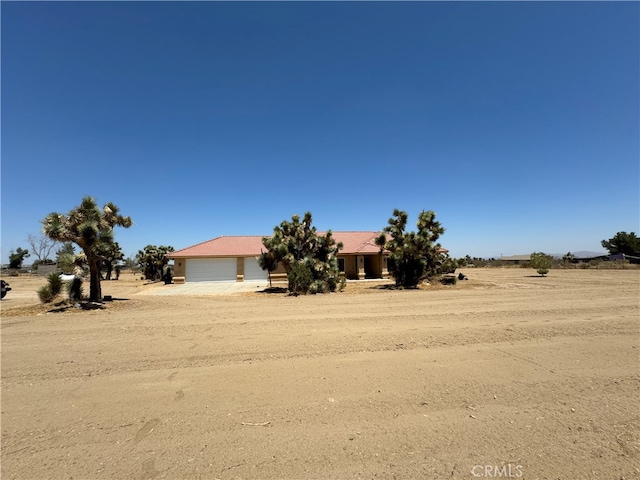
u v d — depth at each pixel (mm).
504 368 5422
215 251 32531
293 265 19516
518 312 10625
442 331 8047
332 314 10836
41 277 49656
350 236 36844
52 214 13281
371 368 5449
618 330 8016
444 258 24391
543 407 4090
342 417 3852
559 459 3062
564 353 6219
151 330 8562
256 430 3582
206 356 6195
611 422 3727
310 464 2994
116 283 33438
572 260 59312
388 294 17422
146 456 3131
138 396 4457
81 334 8141
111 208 15695
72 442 3377
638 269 39406
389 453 3156
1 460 3078
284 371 5352
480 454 3141
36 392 4602
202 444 3326
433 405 4145
